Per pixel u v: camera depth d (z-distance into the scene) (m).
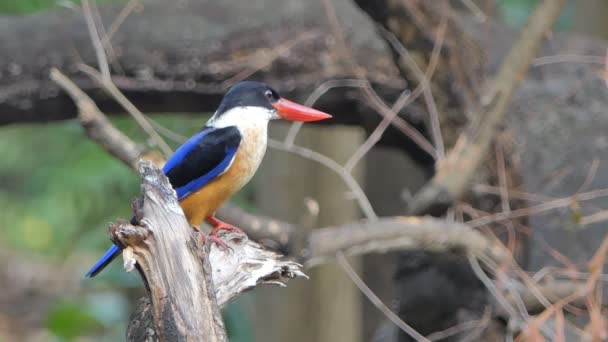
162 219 5.38
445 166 8.40
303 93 10.28
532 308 8.82
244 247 6.30
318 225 12.55
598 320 8.11
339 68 10.20
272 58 10.16
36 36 10.05
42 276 22.06
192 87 10.23
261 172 12.82
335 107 10.49
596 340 8.09
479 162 8.38
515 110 10.55
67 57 10.01
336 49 10.18
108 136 8.38
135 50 10.07
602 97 10.62
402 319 9.30
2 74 9.97
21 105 10.10
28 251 23.02
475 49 9.20
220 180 7.73
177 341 5.19
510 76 8.55
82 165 13.46
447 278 8.95
